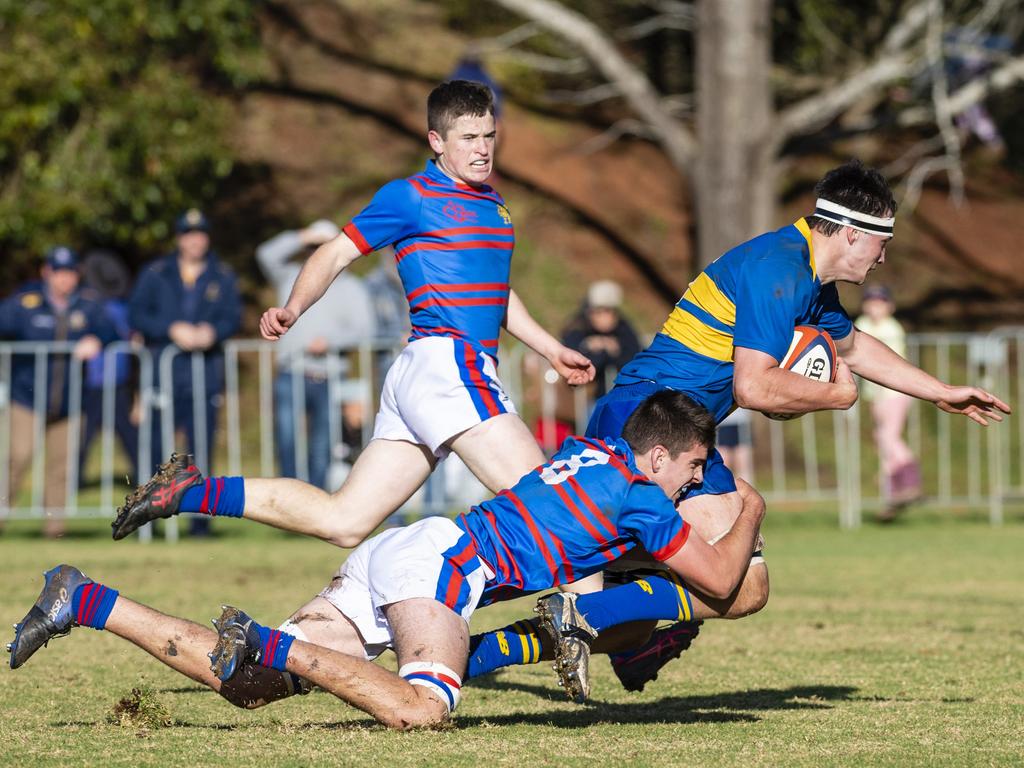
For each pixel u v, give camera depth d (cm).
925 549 4156
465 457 1775
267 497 1755
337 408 4303
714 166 6272
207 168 6350
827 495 4888
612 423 1803
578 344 4503
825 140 6388
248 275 7006
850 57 7031
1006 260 7956
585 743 1525
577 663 1527
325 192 7525
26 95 5850
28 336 4206
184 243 4219
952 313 7394
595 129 8269
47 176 5928
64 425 4209
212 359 4244
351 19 8700
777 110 7550
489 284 1820
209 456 4247
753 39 6222
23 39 5891
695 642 2473
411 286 1823
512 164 7819
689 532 1606
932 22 5950
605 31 8006
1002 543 4309
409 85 8281
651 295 7162
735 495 1770
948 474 5594
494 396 1781
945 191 8400
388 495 1795
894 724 1675
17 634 1552
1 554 3831
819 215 1745
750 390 1678
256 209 7388
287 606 2834
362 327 4325
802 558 3925
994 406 1917
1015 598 3122
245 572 3466
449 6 8762
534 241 7331
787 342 1702
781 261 1709
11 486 4219
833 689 1984
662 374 1795
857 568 3697
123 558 3753
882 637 2538
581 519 1591
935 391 1909
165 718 1661
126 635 1572
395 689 1538
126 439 4381
